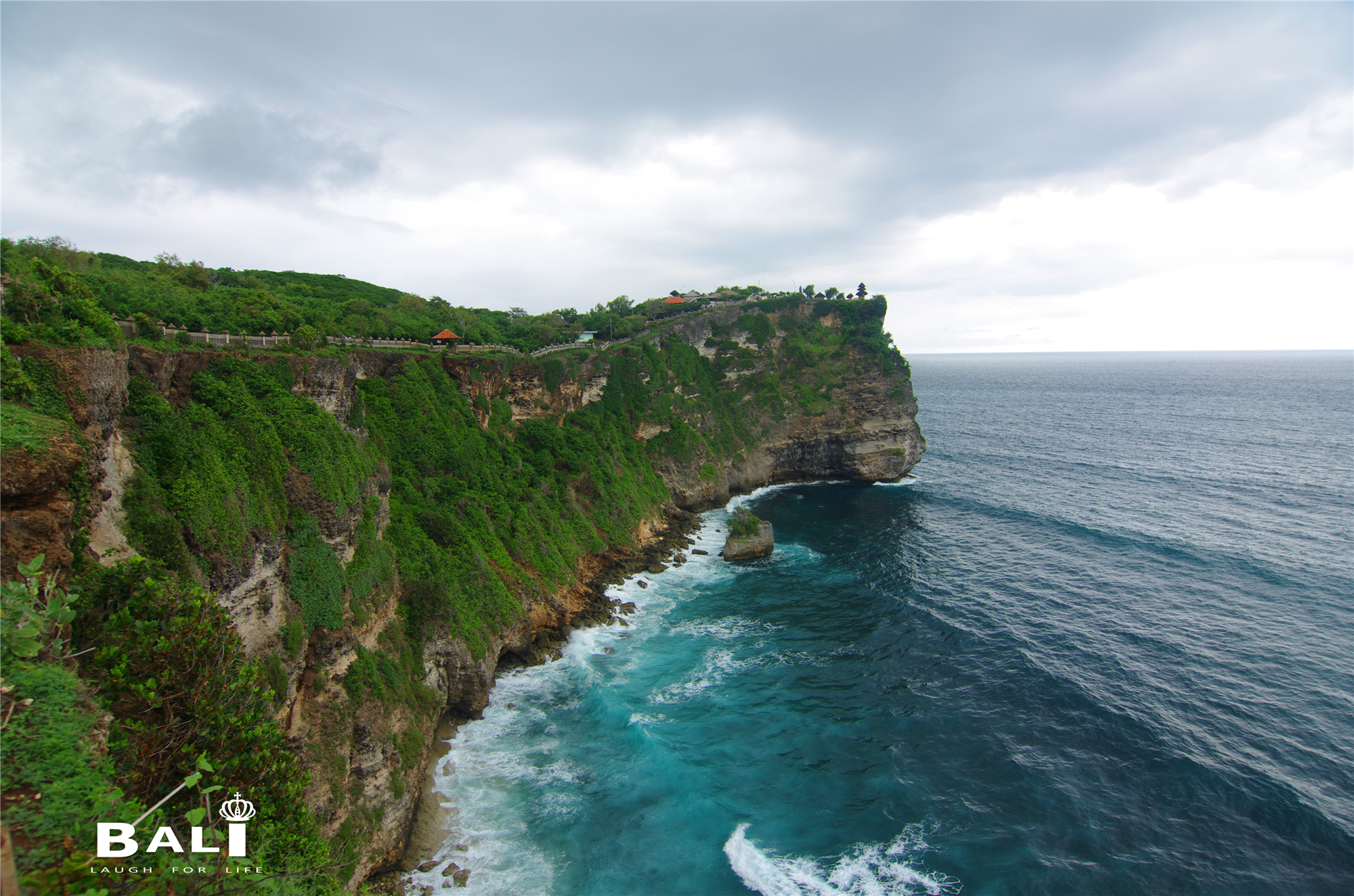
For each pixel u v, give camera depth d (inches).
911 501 3754.9
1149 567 2588.6
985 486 4060.0
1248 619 2118.6
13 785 486.9
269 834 714.2
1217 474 4212.6
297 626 1172.5
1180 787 1402.6
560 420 3102.9
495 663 1775.3
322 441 1380.4
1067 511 3410.4
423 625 1552.7
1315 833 1273.4
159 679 694.5
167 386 1127.6
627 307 5954.7
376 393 2076.8
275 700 1057.5
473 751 1535.4
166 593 774.5
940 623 2162.9
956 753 1525.6
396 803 1247.5
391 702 1328.7
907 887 1173.7
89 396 845.8
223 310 1827.0
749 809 1362.0
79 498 783.1
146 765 626.2
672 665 1923.0
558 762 1503.4
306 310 2300.7
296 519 1248.2
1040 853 1243.8
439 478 2098.9
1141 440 5728.3
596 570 2541.8
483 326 3661.4
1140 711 1657.2
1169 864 1216.2
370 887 1165.1
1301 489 3772.1
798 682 1827.0
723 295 5757.9
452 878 1203.2
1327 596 2267.5
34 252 1688.0
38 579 655.8
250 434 1214.3
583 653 1990.7
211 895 528.7
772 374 4387.3
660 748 1533.0
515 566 2070.6
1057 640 2023.9
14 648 557.9
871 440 4217.5
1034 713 1667.1
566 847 1274.6
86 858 451.8
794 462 4350.4
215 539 1023.0
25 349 792.3
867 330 4596.5
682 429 3678.6
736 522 2908.5
